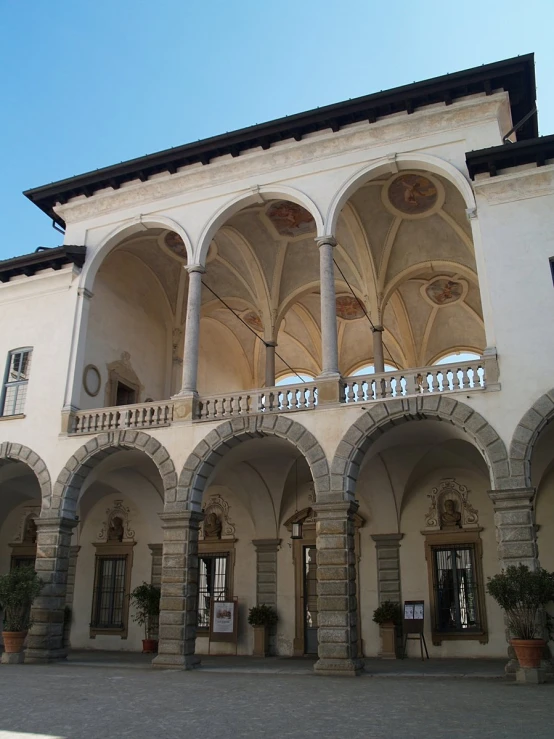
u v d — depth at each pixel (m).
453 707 10.12
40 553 19.27
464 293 26.19
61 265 22.33
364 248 23.53
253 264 24.88
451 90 18.38
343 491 16.11
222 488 24.42
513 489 14.68
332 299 18.06
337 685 13.12
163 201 21.55
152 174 21.88
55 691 12.32
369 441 16.62
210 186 21.02
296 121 19.56
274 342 25.11
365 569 21.47
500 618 19.83
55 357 21.36
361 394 16.98
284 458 21.19
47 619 18.67
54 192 22.73
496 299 16.41
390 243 23.55
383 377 16.91
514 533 14.44
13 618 18.64
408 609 19.98
